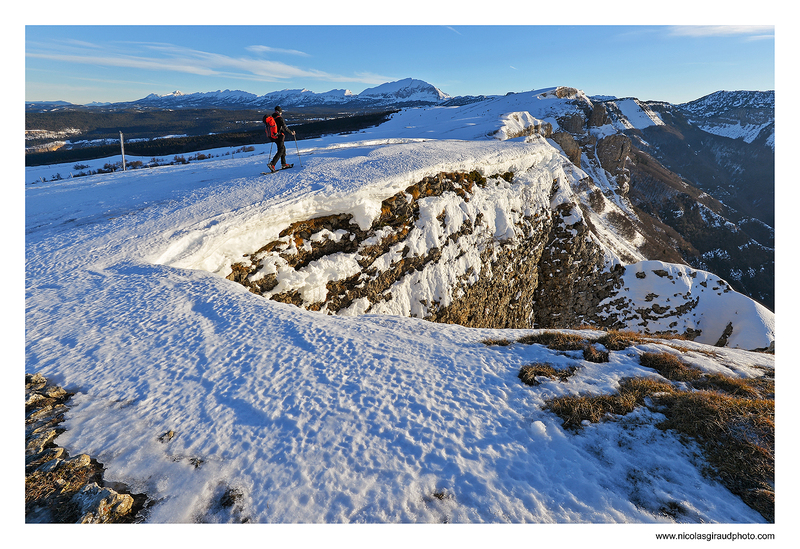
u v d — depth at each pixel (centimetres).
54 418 566
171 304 924
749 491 478
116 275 1048
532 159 2850
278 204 1466
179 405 607
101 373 672
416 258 1950
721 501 471
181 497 459
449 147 2698
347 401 632
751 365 844
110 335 788
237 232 1333
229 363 720
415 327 985
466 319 2266
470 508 459
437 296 2052
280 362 731
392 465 513
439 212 2050
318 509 452
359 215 1691
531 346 873
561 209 3130
